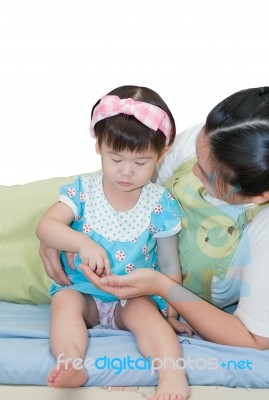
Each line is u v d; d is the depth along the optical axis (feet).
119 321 5.44
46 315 5.77
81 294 5.41
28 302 6.05
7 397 4.70
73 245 5.30
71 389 4.80
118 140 5.09
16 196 6.48
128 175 5.19
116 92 5.41
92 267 5.19
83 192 5.56
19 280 6.04
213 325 5.00
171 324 5.50
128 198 5.51
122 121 5.09
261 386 4.91
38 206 6.37
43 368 4.83
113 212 5.51
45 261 5.61
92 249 5.23
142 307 5.23
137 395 4.77
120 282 5.02
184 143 5.89
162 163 5.96
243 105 4.48
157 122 5.12
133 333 5.21
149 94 5.38
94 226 5.49
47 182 6.63
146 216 5.51
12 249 6.15
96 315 5.50
